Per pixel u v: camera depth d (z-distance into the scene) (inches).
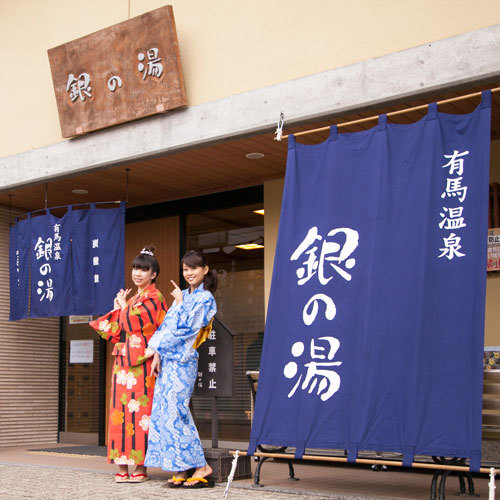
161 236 323.0
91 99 255.9
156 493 176.4
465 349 152.3
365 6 202.1
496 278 226.7
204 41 235.3
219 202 302.4
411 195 167.8
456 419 149.8
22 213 339.3
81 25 279.6
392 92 192.7
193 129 233.0
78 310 277.4
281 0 219.5
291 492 174.9
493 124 223.1
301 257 182.4
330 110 203.5
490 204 229.6
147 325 206.2
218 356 206.1
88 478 208.1
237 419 281.6
